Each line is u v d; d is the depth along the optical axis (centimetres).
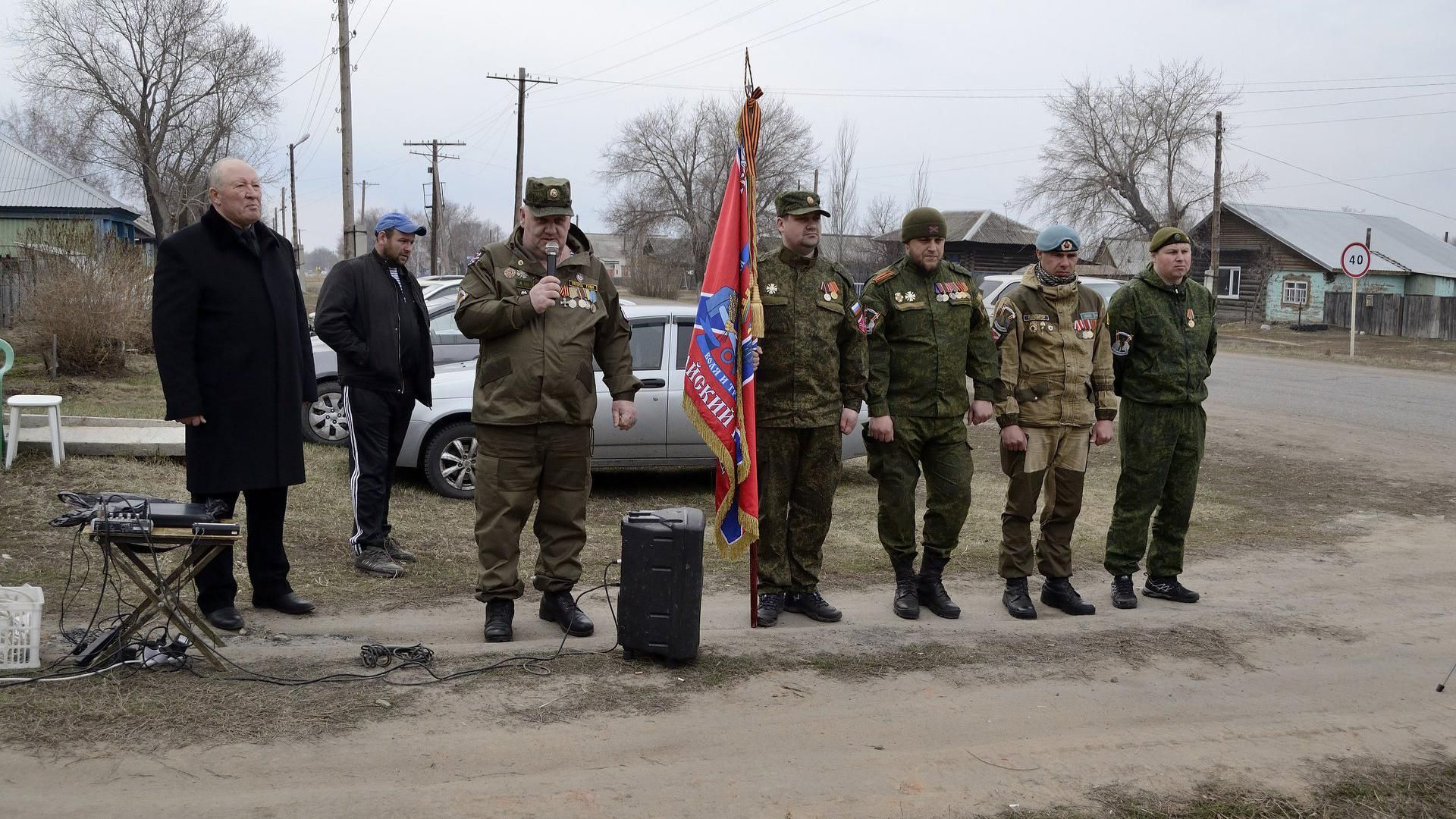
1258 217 4428
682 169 6053
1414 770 376
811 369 504
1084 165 4950
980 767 365
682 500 852
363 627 499
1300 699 442
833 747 376
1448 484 966
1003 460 562
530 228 470
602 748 365
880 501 547
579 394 476
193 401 451
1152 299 558
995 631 521
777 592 530
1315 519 827
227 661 428
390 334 607
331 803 316
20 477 748
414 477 880
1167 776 364
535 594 582
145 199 5097
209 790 319
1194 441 571
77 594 516
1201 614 562
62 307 1392
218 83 4706
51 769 326
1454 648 514
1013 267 5384
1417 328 3369
